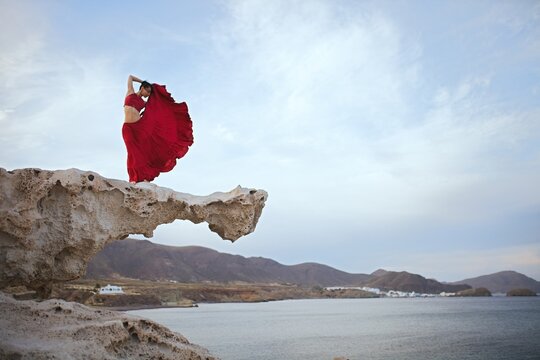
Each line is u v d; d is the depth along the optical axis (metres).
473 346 54.62
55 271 10.78
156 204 11.46
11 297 9.38
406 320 103.00
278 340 60.59
